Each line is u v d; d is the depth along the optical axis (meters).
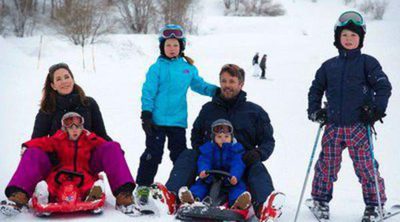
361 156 3.86
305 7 50.72
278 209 3.49
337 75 3.90
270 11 48.94
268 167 6.46
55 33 32.88
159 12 39.75
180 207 3.65
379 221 3.73
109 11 37.44
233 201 3.90
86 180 4.07
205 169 4.05
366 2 49.97
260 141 4.38
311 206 4.12
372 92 3.88
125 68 22.92
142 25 39.19
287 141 8.26
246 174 4.12
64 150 4.14
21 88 12.84
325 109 3.88
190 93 13.62
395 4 50.06
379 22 45.00
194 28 39.53
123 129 8.62
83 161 4.20
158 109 4.70
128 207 3.88
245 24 41.84
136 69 22.81
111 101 11.82
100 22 30.19
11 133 7.82
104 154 4.09
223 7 51.41
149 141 4.69
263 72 20.30
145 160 4.68
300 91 15.57
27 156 3.92
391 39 36.28
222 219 3.52
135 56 26.41
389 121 10.52
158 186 3.78
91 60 23.89
